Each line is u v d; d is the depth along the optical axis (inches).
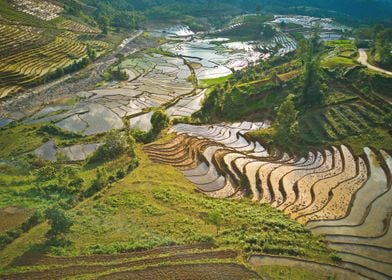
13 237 1530.5
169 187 2018.9
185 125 3277.6
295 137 2679.6
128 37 6776.6
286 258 1424.7
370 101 2960.1
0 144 2878.9
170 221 1665.8
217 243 1491.1
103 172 2148.1
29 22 5551.2
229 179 2236.7
